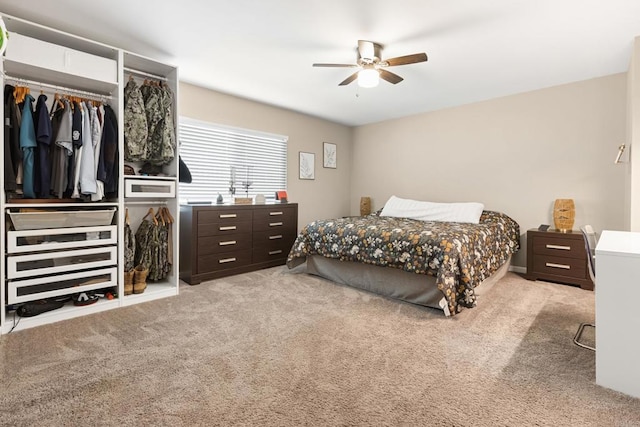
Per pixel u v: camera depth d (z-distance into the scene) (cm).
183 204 372
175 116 318
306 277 380
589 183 367
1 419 138
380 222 375
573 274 348
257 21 245
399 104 463
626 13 229
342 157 592
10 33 224
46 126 246
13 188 233
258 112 459
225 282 358
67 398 152
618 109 347
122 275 280
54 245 246
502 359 193
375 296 311
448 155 480
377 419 140
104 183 276
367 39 271
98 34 266
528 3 218
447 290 251
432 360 191
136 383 165
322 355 196
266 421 138
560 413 145
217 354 196
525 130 410
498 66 326
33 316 237
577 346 209
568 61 314
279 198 466
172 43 281
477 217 388
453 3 219
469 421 139
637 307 157
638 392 157
